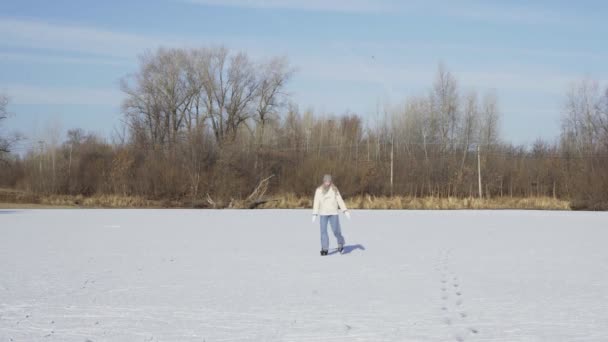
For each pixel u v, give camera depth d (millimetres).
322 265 13852
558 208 46094
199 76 65625
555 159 51906
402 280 11773
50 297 9930
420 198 48438
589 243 19141
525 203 46844
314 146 56125
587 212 39469
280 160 53250
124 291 10492
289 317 8531
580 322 8305
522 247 17922
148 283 11312
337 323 8188
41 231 22938
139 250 16703
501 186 50438
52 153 53281
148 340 7277
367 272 12805
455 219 31359
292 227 25406
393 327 7961
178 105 65938
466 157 54750
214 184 49219
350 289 10781
